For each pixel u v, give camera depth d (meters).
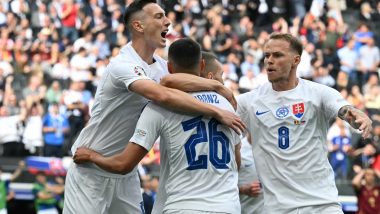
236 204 17.23
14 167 46.06
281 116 19.17
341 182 46.06
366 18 64.00
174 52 17.53
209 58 19.72
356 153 47.00
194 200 16.91
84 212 19.92
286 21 64.00
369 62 58.50
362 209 41.59
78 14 59.25
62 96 50.03
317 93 19.16
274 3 63.88
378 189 41.62
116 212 20.34
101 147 19.75
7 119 48.28
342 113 18.36
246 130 19.98
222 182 17.17
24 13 59.56
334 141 47.16
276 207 19.17
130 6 19.23
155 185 38.25
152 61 19.64
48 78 53.28
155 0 19.31
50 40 57.66
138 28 19.06
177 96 17.00
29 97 49.72
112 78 18.78
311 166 19.00
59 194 43.31
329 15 62.88
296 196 19.00
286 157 19.08
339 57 58.41
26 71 54.69
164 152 17.67
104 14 59.91
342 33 61.06
